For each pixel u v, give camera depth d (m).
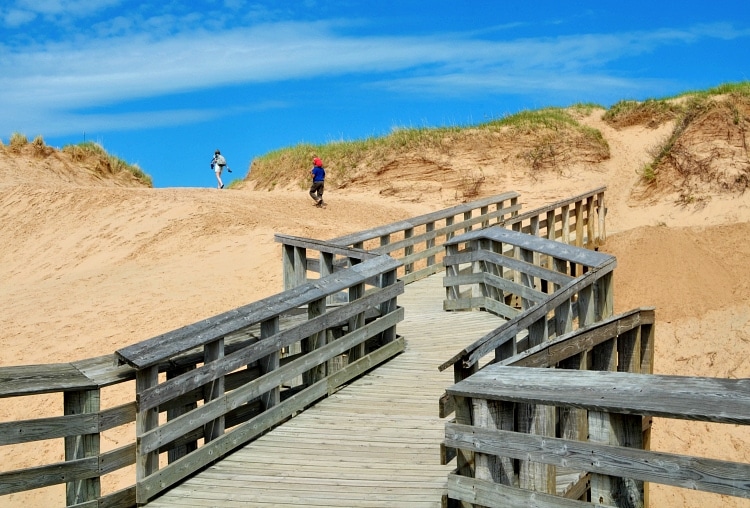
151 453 6.36
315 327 8.30
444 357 9.81
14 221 22.83
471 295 12.90
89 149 32.25
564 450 4.63
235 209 20.42
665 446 13.09
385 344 9.84
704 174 22.36
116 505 6.12
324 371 8.59
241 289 15.02
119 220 20.81
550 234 17.05
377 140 28.61
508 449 4.88
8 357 12.72
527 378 4.88
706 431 13.27
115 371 6.19
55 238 20.86
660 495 12.08
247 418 7.64
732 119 22.97
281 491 6.27
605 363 6.93
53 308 15.05
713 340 15.29
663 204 22.59
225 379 7.54
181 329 6.72
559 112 29.98
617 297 17.00
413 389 8.69
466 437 5.09
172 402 6.86
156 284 15.81
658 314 16.27
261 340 7.53
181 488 6.46
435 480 6.32
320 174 22.23
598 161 26.28
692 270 17.20
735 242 18.84
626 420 4.41
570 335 6.11
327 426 7.73
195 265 16.88
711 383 4.09
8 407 11.35
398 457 6.86
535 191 25.00
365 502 5.95
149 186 33.34
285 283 11.92
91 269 18.03
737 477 3.97
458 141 27.08
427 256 15.95
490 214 18.28
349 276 8.97
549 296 7.75
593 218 19.50
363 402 8.37
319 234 18.50
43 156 30.44
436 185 26.02
